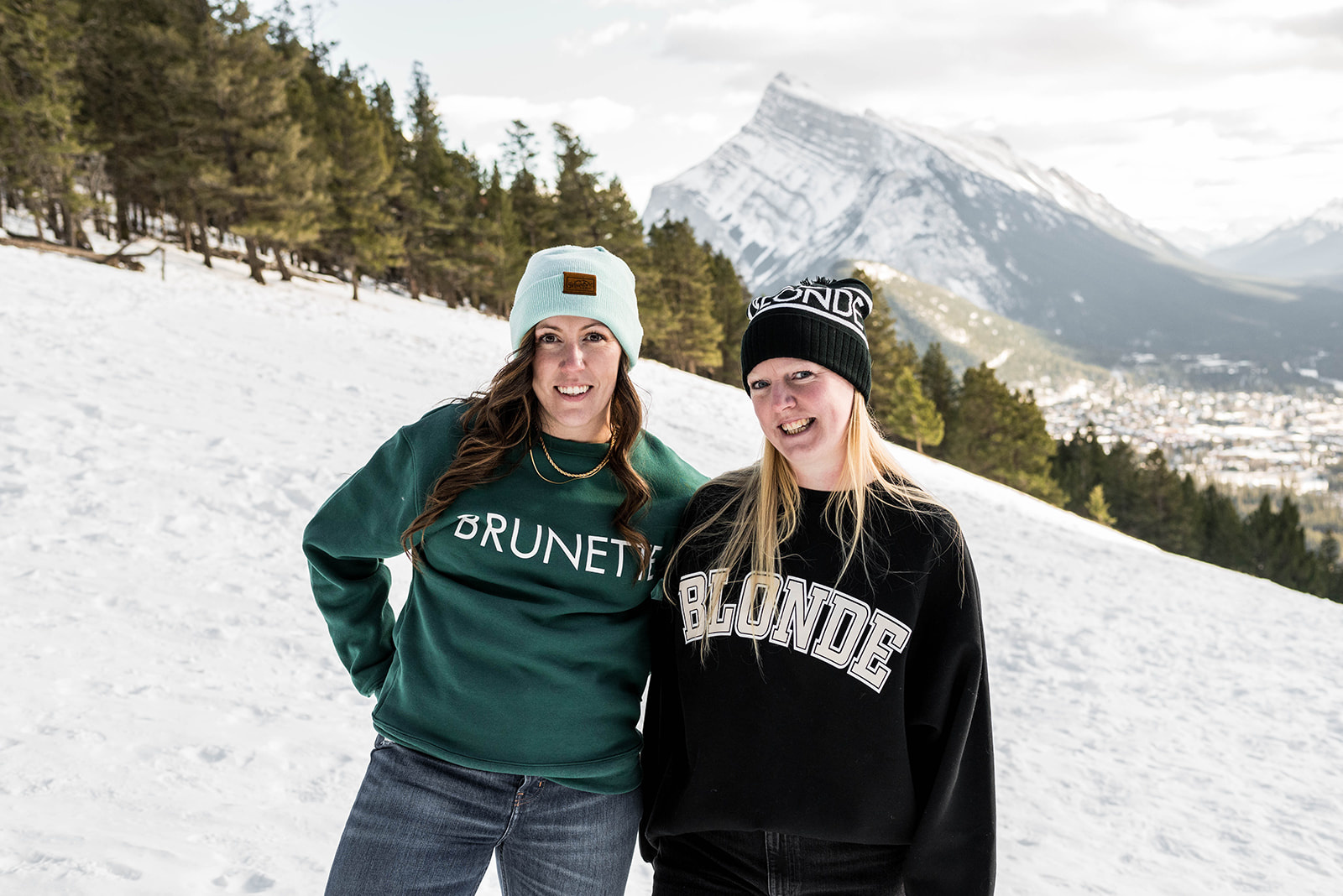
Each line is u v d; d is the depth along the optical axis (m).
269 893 2.39
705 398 24.00
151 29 28.81
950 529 1.62
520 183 50.28
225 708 3.64
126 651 4.04
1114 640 9.16
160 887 2.30
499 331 32.03
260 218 30.02
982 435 51.19
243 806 2.87
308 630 4.76
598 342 1.69
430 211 41.94
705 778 1.66
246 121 29.19
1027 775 5.33
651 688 1.86
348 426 10.23
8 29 26.31
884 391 49.66
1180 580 14.12
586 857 1.68
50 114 26.31
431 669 1.68
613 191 44.62
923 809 1.62
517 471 1.70
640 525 1.77
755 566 1.64
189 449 7.88
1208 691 7.89
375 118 45.03
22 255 19.31
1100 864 4.22
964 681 1.61
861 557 1.61
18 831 2.43
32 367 9.58
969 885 1.59
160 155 30.41
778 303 1.65
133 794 2.79
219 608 4.83
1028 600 10.39
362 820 1.62
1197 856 4.54
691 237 49.66
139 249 30.88
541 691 1.64
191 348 13.01
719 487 1.79
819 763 1.59
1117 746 6.13
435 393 14.23
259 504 6.89
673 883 1.71
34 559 5.02
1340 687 8.73
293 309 22.33
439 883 1.60
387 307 31.09
